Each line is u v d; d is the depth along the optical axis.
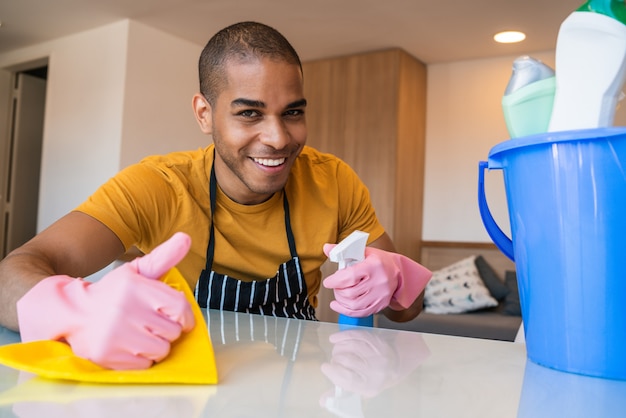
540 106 0.59
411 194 4.28
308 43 4.09
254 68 0.98
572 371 0.52
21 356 0.46
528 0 3.20
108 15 3.74
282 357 0.55
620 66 0.52
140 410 0.38
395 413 0.39
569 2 3.20
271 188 1.08
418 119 4.36
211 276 1.14
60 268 0.88
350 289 0.86
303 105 1.04
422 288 1.01
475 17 3.48
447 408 0.40
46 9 3.68
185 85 4.17
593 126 0.53
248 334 0.68
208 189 1.19
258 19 3.67
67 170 4.10
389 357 0.57
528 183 0.55
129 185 1.10
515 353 0.61
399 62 4.11
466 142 4.30
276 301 1.17
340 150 4.33
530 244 0.56
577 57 0.54
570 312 0.52
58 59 4.25
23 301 0.52
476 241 4.21
